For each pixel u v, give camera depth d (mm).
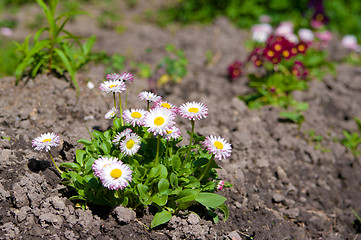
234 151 993
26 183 847
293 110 1120
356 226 942
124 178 780
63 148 917
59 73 1047
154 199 821
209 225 857
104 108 1014
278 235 879
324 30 1645
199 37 1592
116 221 833
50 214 825
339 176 1018
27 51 1041
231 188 918
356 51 1566
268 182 963
